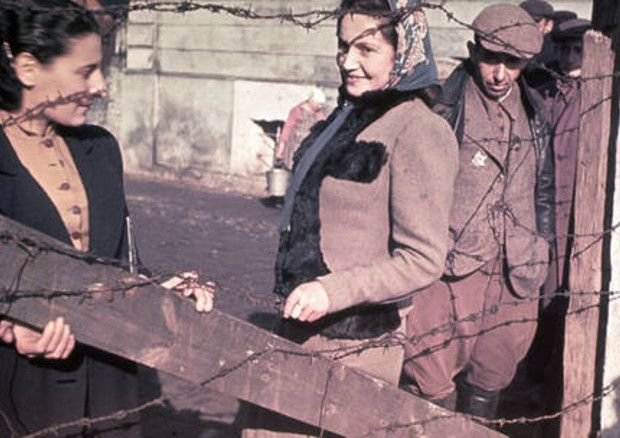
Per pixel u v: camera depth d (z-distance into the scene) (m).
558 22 5.46
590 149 2.66
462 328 3.40
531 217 3.47
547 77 4.41
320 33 12.28
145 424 3.84
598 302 2.69
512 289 3.41
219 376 1.97
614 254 2.63
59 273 1.66
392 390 2.25
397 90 2.10
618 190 2.60
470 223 3.37
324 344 2.23
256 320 5.67
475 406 3.55
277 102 12.95
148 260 7.71
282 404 2.10
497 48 3.17
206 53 13.73
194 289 1.95
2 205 1.75
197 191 13.19
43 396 1.89
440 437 2.37
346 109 2.29
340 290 2.02
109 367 2.01
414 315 3.40
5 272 1.60
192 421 3.93
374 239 2.15
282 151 11.41
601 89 2.62
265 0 12.85
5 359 1.84
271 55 12.91
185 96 14.12
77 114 1.76
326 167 2.16
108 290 1.72
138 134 14.82
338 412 2.18
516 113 3.42
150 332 1.83
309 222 2.19
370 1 2.07
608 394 2.67
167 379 4.49
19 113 1.76
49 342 1.67
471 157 3.38
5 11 1.66
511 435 3.98
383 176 2.10
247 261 7.92
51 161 1.82
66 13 1.65
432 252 2.06
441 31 10.79
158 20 14.22
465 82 3.44
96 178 1.93
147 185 13.59
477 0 10.46
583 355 2.73
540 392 4.28
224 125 13.65
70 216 1.85
